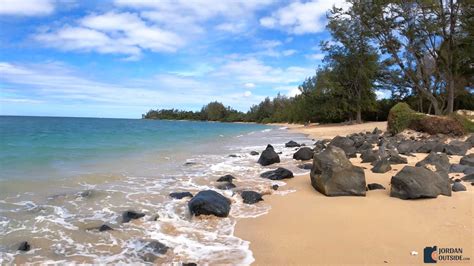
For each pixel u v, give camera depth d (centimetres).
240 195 962
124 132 3906
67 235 681
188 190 1052
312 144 2572
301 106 6694
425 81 3622
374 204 855
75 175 1227
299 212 815
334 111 5309
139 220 766
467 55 3116
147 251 606
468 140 1925
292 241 641
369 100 5181
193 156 1894
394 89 5562
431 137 2314
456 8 3048
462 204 810
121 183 1138
